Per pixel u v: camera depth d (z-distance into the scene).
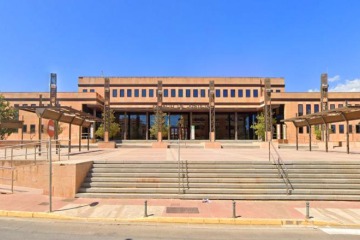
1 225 9.52
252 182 14.32
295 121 35.28
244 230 9.12
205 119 75.69
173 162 16.14
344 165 15.70
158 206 11.80
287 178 14.40
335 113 27.47
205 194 13.38
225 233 8.76
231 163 16.11
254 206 11.87
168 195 13.23
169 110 72.31
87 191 13.67
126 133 74.81
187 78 72.12
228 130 75.56
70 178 13.47
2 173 17.30
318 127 62.28
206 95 71.88
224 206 11.84
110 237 8.21
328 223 9.77
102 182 14.33
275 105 66.62
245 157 20.69
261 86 72.19
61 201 12.60
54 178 13.52
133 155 23.38
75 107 63.25
